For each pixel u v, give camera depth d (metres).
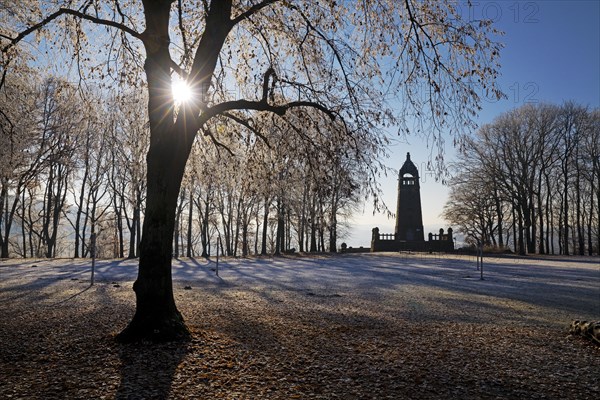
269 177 10.84
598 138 52.44
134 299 14.08
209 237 61.03
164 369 6.46
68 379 6.04
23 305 12.80
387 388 5.91
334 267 32.06
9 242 54.41
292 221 55.69
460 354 7.67
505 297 16.19
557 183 57.34
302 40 9.88
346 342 8.47
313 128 9.92
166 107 8.34
